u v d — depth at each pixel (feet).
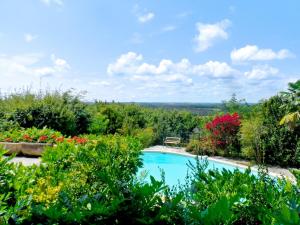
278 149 49.65
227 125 58.59
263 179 10.16
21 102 50.03
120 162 18.54
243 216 8.98
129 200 7.97
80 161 15.43
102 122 61.98
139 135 64.64
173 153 61.67
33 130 41.11
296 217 6.09
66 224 7.26
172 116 92.02
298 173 11.35
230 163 50.16
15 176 11.21
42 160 16.66
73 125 51.93
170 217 7.93
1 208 7.70
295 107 40.01
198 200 9.46
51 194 9.24
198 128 79.66
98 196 8.55
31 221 7.46
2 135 38.47
